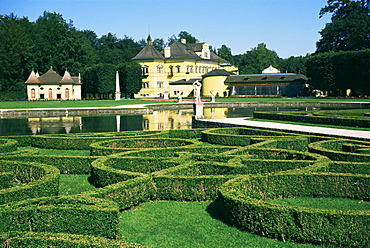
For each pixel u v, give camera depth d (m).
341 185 12.59
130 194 11.61
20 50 90.56
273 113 33.81
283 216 9.30
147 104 60.69
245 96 88.50
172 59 100.38
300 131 23.92
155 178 12.53
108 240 7.80
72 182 14.80
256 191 12.13
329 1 92.00
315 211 9.10
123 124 37.97
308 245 9.09
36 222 9.16
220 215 11.02
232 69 113.81
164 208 11.80
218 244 9.22
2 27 91.88
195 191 12.36
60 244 7.69
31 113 46.56
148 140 21.06
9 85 90.38
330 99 68.25
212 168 14.18
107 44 144.88
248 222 9.79
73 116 46.41
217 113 50.66
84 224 9.20
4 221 8.93
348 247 8.98
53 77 88.56
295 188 12.67
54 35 95.62
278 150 17.06
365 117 28.69
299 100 68.88
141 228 10.26
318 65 76.38
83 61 101.81
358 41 82.38
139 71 89.19
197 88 34.91
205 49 107.81
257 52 140.00
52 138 21.83
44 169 13.41
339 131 23.88
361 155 15.78
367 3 88.38
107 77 86.31
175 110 56.16
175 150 17.97
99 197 10.72
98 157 16.02
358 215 8.93
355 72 71.50
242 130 26.34
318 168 13.46
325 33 88.25
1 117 44.94
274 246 9.04
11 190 11.02
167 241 9.44
